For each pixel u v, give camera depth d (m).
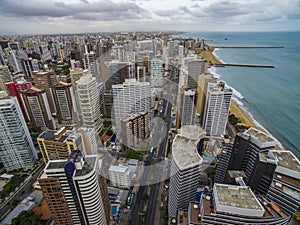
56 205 92.50
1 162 176.75
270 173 110.19
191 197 111.38
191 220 89.38
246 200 84.81
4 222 128.50
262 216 82.12
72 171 84.25
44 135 155.62
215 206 85.00
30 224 123.38
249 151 128.38
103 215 106.00
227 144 156.62
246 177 121.00
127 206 138.00
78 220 99.81
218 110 191.62
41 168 179.38
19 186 158.00
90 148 157.38
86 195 89.88
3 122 152.50
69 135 151.62
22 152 167.88
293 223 127.06
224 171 142.12
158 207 138.25
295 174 104.56
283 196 102.62
